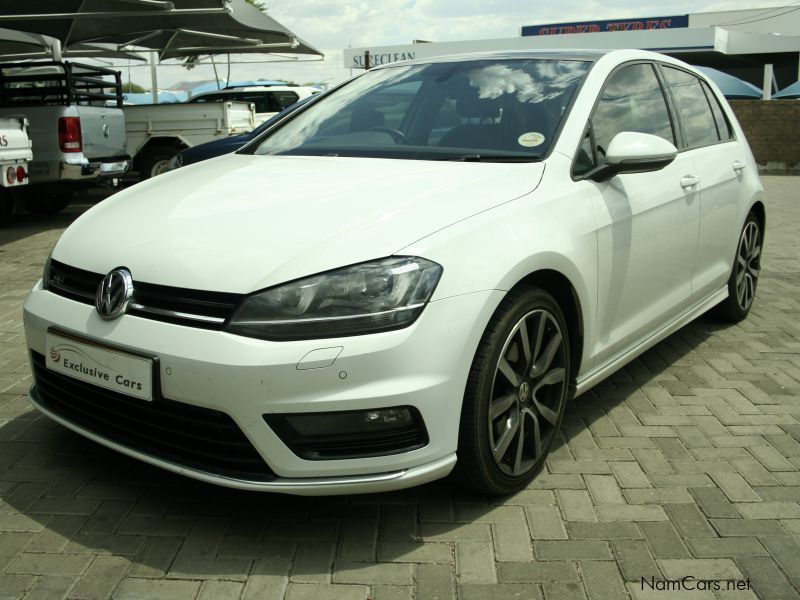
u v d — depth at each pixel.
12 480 2.93
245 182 3.01
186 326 2.39
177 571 2.39
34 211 10.88
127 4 10.34
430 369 2.37
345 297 2.31
